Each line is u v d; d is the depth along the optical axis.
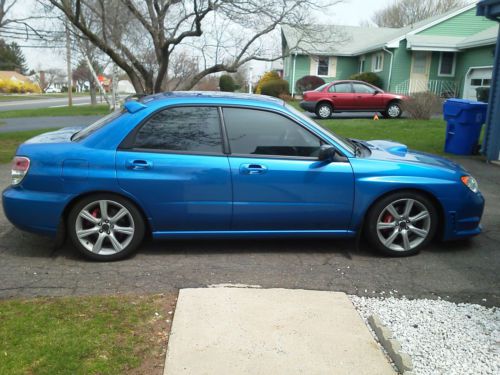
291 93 34.25
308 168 4.53
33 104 42.75
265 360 2.91
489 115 9.84
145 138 4.45
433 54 27.25
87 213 4.43
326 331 3.25
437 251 4.98
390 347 3.05
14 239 5.09
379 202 4.65
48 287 3.95
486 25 27.16
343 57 33.94
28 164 4.37
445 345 3.18
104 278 4.16
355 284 4.14
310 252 4.88
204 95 4.72
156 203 4.43
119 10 12.58
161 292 3.87
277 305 3.60
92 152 4.37
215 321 3.34
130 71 13.00
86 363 2.84
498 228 5.71
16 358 2.86
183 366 2.84
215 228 4.60
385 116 20.19
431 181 4.66
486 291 4.05
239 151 4.52
